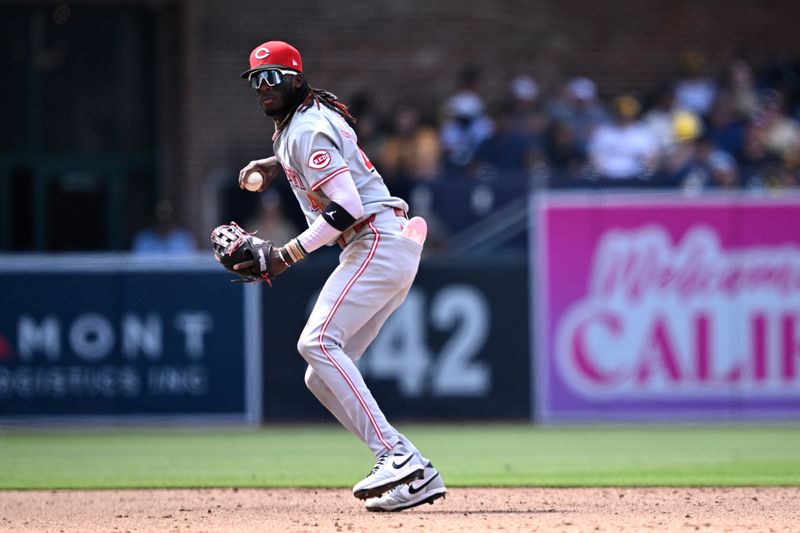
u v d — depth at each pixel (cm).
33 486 2666
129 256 4162
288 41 5700
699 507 2220
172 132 5653
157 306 4162
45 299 4131
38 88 5738
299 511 2189
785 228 4238
